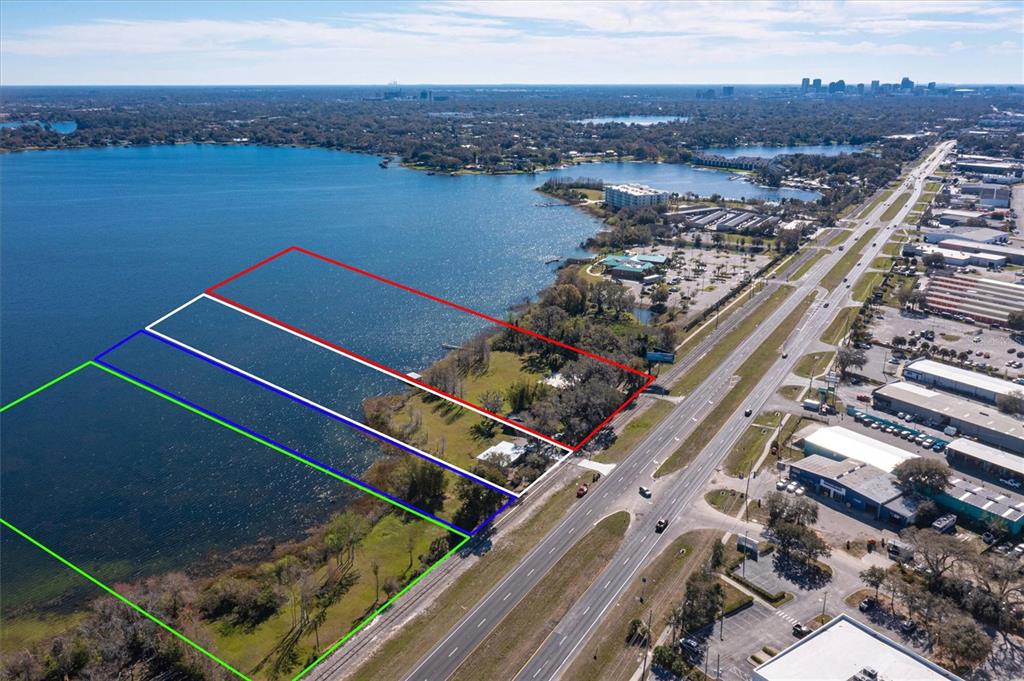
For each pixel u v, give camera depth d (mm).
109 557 131625
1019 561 121000
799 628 107062
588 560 125062
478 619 111500
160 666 102812
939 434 165625
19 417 183125
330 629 110625
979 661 99000
